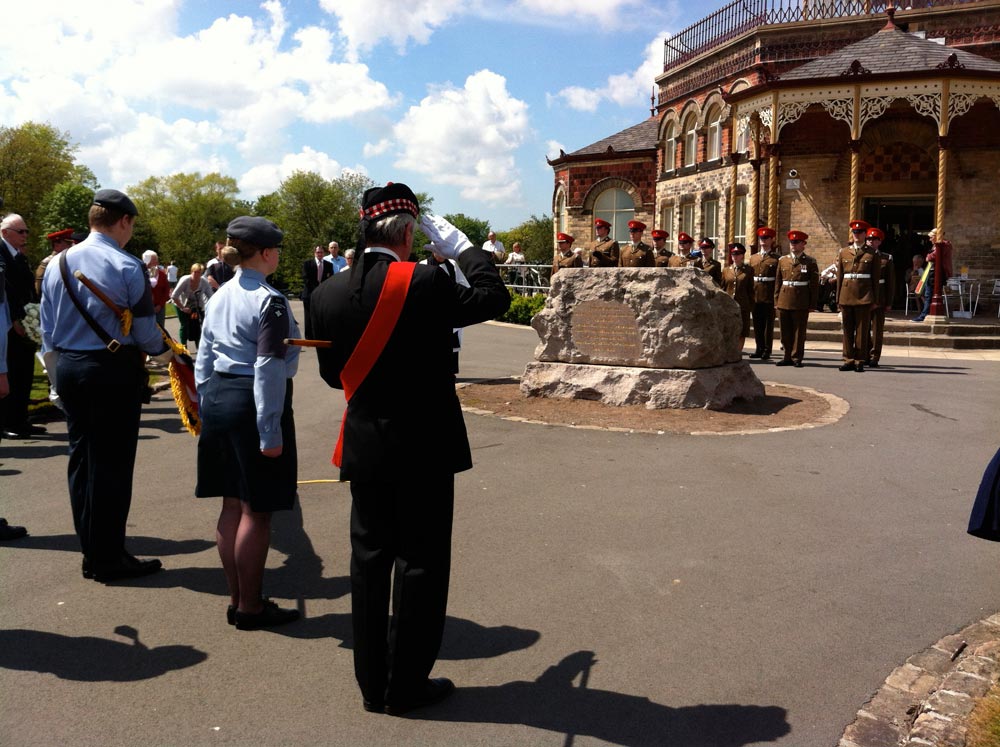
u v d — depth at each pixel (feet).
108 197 15.75
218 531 13.71
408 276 10.61
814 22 71.92
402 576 10.93
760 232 51.13
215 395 13.56
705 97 82.64
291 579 15.71
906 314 64.75
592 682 11.91
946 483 22.15
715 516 19.26
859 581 15.56
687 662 12.49
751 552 16.99
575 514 19.38
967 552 17.07
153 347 15.49
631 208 99.09
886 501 20.51
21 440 27.43
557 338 33.88
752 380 33.88
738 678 12.02
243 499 13.35
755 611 14.25
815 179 71.15
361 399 10.84
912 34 65.57
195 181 315.37
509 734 10.61
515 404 32.50
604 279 32.81
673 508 19.83
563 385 33.35
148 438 27.66
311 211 253.24
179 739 10.43
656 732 10.66
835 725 10.84
